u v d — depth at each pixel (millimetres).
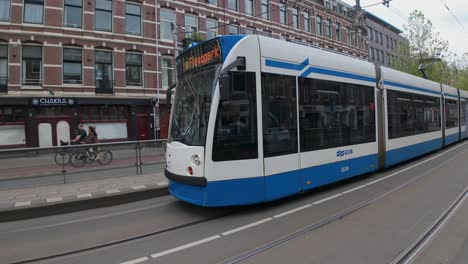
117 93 21328
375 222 5316
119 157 9273
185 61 6496
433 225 5094
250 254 4160
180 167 5828
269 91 6047
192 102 6016
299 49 6777
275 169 6059
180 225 5422
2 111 18578
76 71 20391
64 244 4746
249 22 27453
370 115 8750
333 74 7512
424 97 12477
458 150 14891
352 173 7961
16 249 4598
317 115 7012
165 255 4223
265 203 6602
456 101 17062
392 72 10125
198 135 5609
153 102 22422
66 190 7578
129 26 22188
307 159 6707
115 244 4703
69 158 8438
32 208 6250
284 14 30828
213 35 25469
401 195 7043
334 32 36719
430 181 8398
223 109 5539
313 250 4246
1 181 7516
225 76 5160
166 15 23562
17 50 18812
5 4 18891
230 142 5574
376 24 46562
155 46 22812
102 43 21000
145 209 6562
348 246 4359
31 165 7891
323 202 6617
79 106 20266
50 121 19547
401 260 3918
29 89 19000
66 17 20219
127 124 21984
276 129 6129
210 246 4480
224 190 5492
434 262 3846
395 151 9953
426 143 12414
